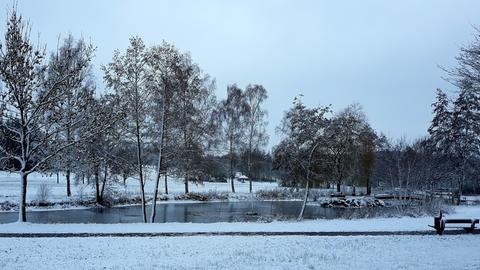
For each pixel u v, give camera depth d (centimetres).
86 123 2342
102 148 2745
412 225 2236
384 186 5734
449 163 4706
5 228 2048
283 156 3148
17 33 2167
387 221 2450
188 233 1939
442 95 5222
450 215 2927
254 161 5578
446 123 5056
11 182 5234
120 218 3303
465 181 5353
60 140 2347
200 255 1437
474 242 1681
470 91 1327
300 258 1357
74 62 2548
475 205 4172
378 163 5050
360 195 5312
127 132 2669
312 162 3081
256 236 1870
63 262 1331
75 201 3962
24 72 2178
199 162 3594
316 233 1945
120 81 2620
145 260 1359
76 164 2483
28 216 3288
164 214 3653
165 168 2836
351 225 2241
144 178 2855
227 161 5397
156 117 2758
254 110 5619
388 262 1273
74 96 2322
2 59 2138
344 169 4725
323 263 1266
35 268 1245
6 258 1391
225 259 1359
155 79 2678
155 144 2786
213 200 4900
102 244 1656
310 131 3091
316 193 5366
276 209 4147
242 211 3934
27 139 2297
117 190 4709
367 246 1585
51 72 2319
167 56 2703
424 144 4769
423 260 1301
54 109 2277
